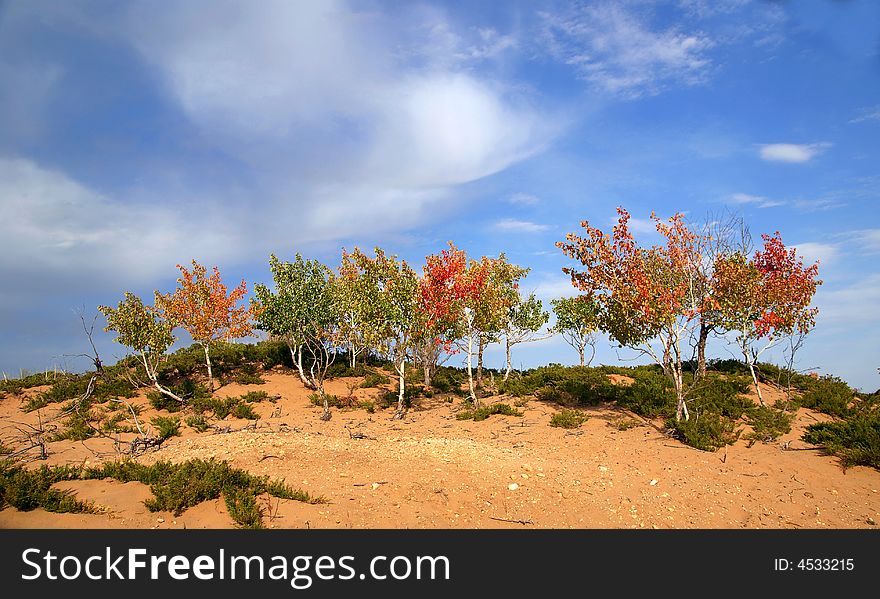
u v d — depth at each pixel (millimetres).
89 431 16156
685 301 16312
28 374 24219
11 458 12234
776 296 18188
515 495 9977
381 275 21703
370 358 30641
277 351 27734
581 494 10289
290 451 11453
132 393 21500
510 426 16562
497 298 22062
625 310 15945
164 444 13891
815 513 10094
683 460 12727
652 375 22703
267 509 8453
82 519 7777
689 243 16875
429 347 25234
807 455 12922
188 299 23234
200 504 8398
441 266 21016
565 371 24188
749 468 12211
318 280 23766
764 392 20609
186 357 26078
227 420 18844
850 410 17172
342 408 21250
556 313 30719
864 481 11359
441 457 11633
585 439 14586
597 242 16484
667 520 9648
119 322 19969
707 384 19656
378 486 9648
